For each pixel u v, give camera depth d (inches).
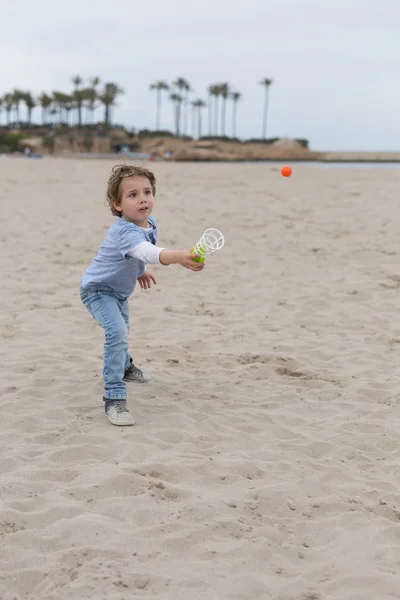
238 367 210.8
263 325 260.8
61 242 420.5
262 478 139.3
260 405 181.2
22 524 115.9
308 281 331.9
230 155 4023.1
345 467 145.9
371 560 110.6
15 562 105.1
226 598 98.7
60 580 101.1
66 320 262.5
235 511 123.8
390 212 518.6
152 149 4183.1
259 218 495.2
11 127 5039.4
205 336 244.8
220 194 629.3
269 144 4544.8
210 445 155.0
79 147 4072.3
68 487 129.5
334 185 700.7
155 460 143.9
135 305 286.7
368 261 372.8
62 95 4847.4
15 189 693.3
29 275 340.2
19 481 131.0
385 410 179.3
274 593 100.7
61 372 199.9
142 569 104.6
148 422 165.6
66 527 115.0
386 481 139.9
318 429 167.2
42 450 147.6
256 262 369.7
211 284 326.3
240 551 110.9
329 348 233.9
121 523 118.0
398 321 269.6
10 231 454.3
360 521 122.6
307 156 4330.7
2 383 189.6
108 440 153.1
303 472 142.2
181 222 477.1
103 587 99.4
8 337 240.1
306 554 112.3
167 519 119.7
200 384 194.9
